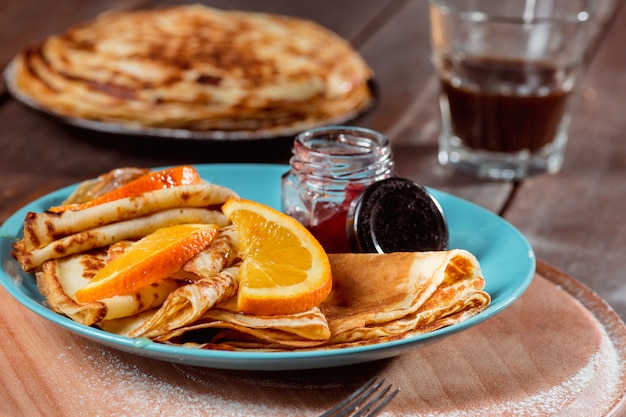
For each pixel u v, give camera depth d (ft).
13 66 3.14
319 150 2.37
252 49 3.09
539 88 2.82
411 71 3.40
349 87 2.99
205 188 2.26
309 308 2.09
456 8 3.06
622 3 3.92
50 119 2.86
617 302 2.42
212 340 2.09
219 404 2.04
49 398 2.04
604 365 2.15
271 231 2.16
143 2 3.67
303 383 2.08
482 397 2.07
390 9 3.76
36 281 2.21
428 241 2.31
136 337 2.06
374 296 2.15
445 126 2.93
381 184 2.30
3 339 2.14
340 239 2.32
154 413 2.02
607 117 3.20
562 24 2.83
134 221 2.23
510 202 2.77
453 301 2.13
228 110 2.86
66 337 2.16
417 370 2.12
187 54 3.00
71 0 3.65
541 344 2.19
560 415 2.05
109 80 2.89
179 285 2.15
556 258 2.56
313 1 3.77
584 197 2.81
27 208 2.32
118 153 2.87
